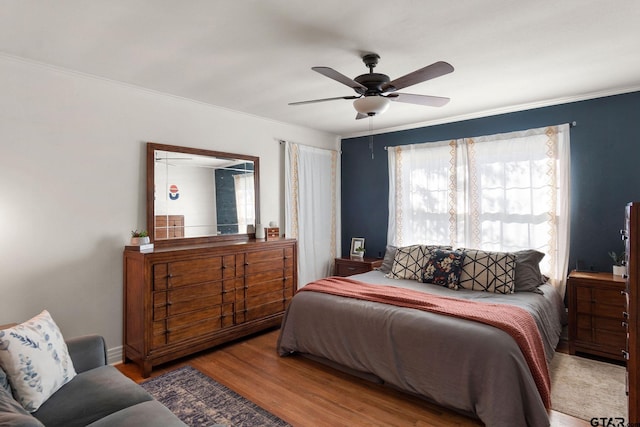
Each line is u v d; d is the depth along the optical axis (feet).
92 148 9.53
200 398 7.98
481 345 6.83
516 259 10.94
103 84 9.71
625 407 7.50
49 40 7.41
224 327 10.84
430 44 7.64
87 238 9.45
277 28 6.93
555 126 11.71
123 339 9.99
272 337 11.96
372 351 8.31
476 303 8.66
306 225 15.79
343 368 9.21
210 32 7.08
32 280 8.57
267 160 14.28
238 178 13.10
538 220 12.03
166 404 7.73
